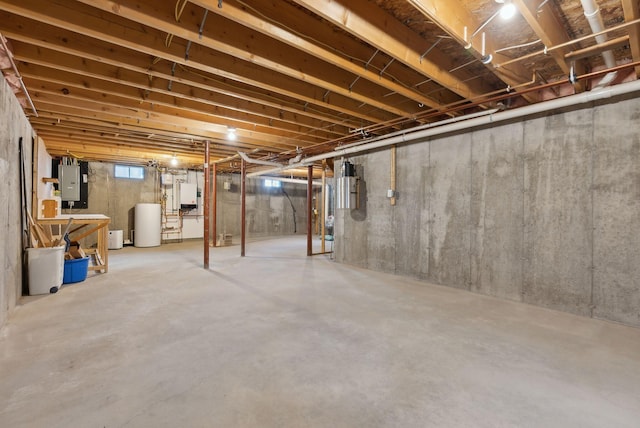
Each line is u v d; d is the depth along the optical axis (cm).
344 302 348
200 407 164
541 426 151
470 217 404
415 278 468
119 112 405
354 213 572
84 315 300
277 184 1190
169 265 570
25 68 286
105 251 501
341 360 215
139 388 180
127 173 861
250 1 208
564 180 326
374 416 158
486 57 245
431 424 152
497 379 192
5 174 281
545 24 213
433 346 238
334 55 256
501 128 374
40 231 400
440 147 438
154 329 267
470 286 402
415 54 259
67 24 210
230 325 277
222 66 284
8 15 221
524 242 355
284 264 586
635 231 284
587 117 310
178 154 738
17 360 212
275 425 151
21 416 155
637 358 220
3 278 273
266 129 521
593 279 307
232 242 937
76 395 173
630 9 185
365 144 496
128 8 195
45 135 522
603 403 169
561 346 239
